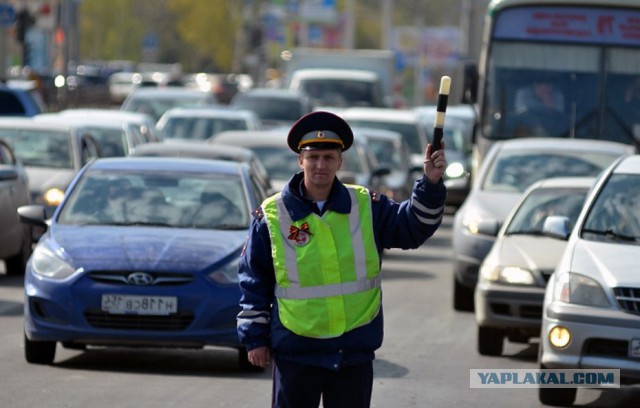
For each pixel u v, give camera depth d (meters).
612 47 51.94
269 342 15.84
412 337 33.31
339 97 97.88
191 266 26.61
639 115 51.56
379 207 15.80
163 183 30.05
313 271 15.55
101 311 26.39
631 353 23.64
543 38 52.19
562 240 29.97
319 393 15.84
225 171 30.72
